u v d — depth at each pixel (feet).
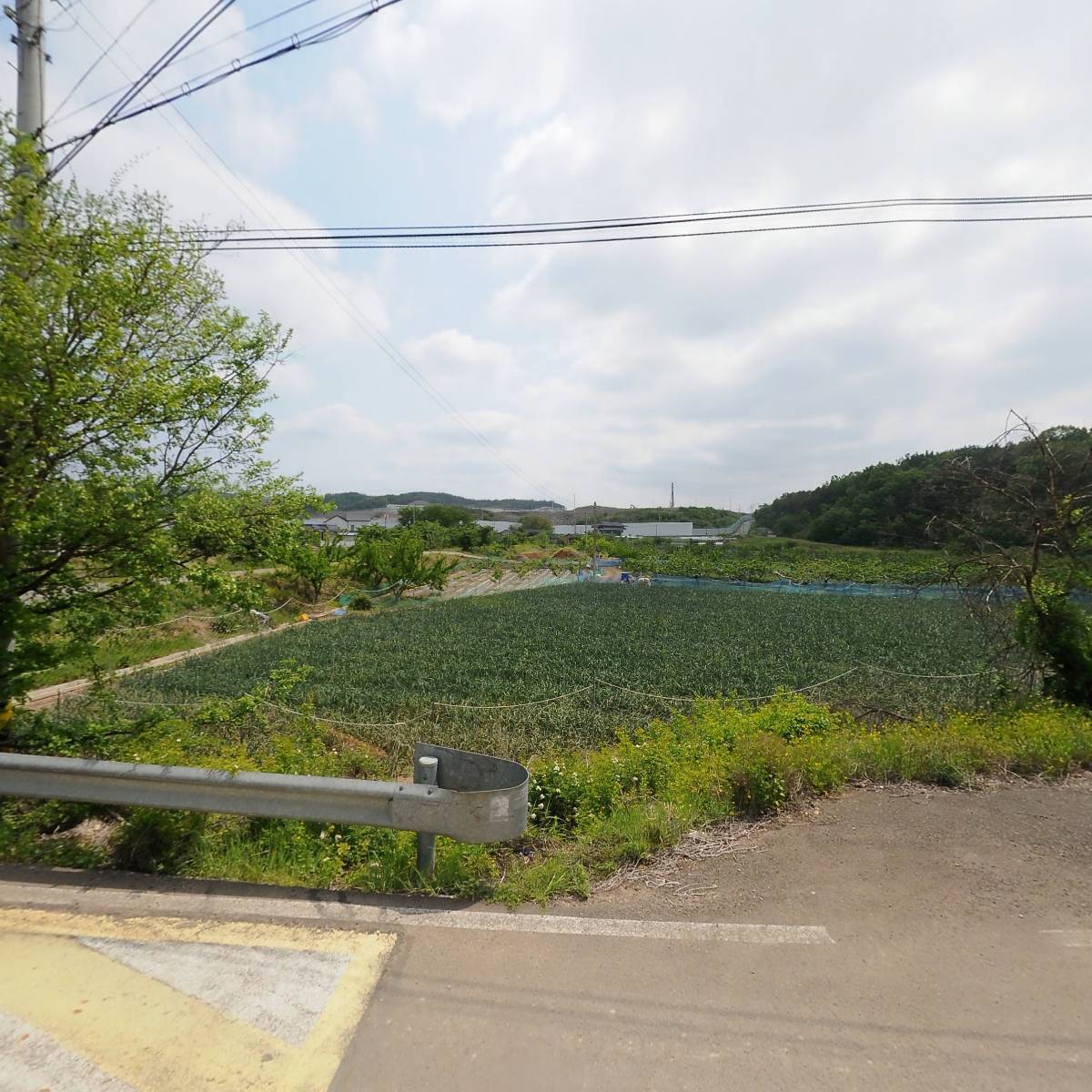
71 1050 8.70
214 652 73.51
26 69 24.07
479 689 57.06
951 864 14.29
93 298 18.67
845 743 22.56
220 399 22.18
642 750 25.77
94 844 16.01
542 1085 8.16
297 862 15.12
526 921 12.10
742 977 10.36
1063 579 33.47
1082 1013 9.62
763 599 148.77
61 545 19.85
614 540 288.10
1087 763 21.62
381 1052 8.71
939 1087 8.20
